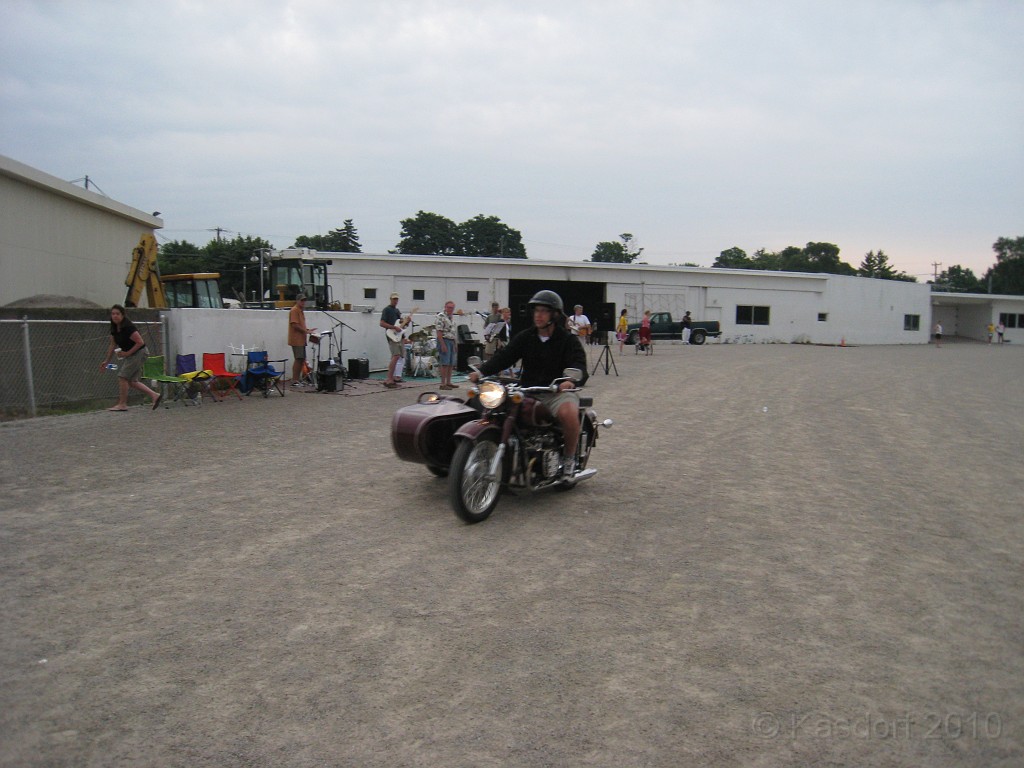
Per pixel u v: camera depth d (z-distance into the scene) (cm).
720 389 1598
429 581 450
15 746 277
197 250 7381
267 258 2394
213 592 427
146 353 1151
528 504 635
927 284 5381
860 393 1608
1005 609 427
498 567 477
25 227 1630
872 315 5069
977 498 689
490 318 1811
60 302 1631
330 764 270
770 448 923
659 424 1095
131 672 334
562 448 644
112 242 2041
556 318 627
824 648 372
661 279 4319
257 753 276
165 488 660
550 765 272
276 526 553
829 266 12075
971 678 346
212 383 1252
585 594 436
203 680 328
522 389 595
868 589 453
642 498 663
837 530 576
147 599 415
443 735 290
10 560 475
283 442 885
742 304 4569
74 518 566
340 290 3578
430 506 614
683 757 279
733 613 413
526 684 330
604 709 312
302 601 416
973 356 3444
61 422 1023
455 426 639
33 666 338
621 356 2698
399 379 1582
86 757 271
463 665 346
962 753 287
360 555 494
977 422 1208
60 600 412
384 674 336
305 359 1470
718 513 618
